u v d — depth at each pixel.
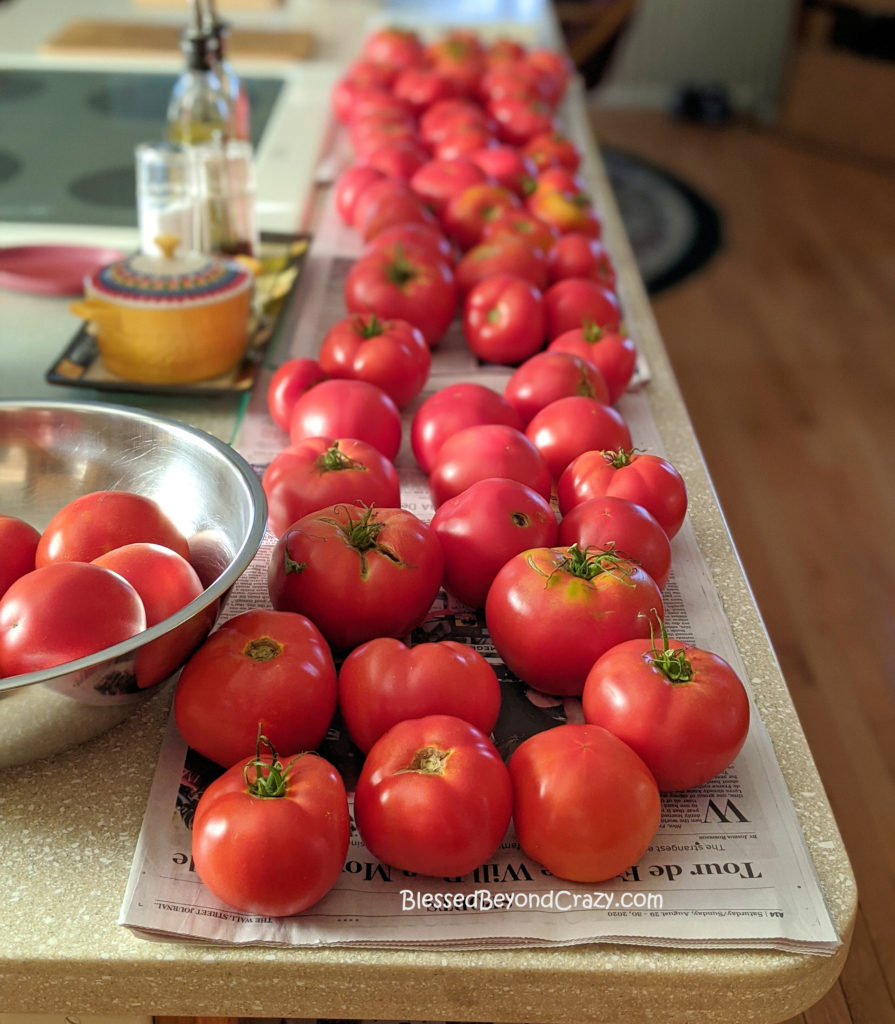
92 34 2.27
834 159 4.45
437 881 0.57
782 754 0.66
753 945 0.54
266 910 0.53
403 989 0.54
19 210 1.45
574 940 0.54
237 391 1.03
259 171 1.64
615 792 0.55
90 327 1.14
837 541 2.21
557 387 0.95
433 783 0.55
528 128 1.72
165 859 0.58
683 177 4.20
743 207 3.95
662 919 0.55
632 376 1.08
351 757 0.65
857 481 2.42
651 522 0.74
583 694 0.65
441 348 1.19
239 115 1.49
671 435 1.03
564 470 0.86
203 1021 0.66
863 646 1.90
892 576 2.11
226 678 0.60
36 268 1.28
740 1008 0.55
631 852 0.56
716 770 0.61
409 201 1.33
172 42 2.24
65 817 0.61
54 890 0.57
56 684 0.54
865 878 1.42
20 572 0.68
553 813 0.55
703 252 3.58
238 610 0.76
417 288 1.13
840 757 1.64
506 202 1.37
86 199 1.50
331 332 1.02
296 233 1.42
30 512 0.81
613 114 4.95
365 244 1.36
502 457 0.81
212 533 0.75
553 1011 0.55
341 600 0.68
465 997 0.55
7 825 0.60
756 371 2.88
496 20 2.65
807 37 4.58
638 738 0.60
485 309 1.12
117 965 0.54
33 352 1.11
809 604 2.01
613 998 0.55
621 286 1.38
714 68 5.05
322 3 2.76
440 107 1.71
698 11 4.91
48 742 0.59
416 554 0.70
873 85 4.32
